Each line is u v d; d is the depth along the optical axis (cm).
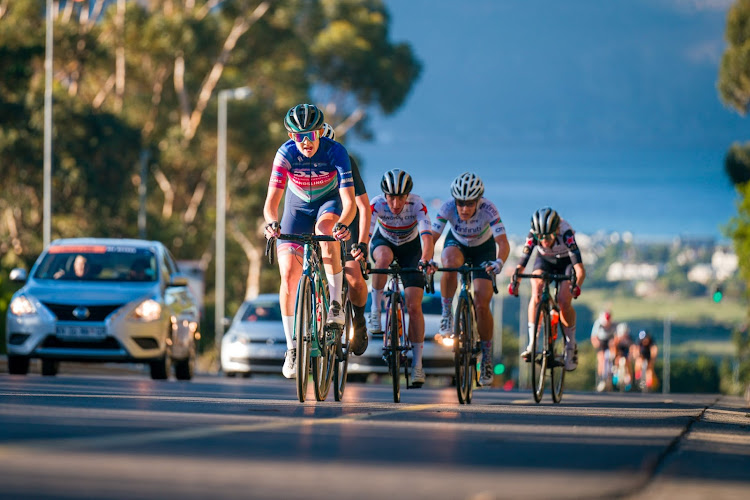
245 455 1202
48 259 4028
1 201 13125
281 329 5369
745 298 14362
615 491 979
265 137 15425
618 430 1716
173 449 1228
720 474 1184
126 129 13825
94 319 3759
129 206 14650
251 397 2522
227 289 16338
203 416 1750
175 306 4031
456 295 2806
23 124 12700
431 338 4772
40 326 3750
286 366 2303
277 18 16025
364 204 2408
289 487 963
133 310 3797
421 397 3044
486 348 2848
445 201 2867
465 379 2662
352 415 1884
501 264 2683
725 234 13525
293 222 2327
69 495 872
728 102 12900
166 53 15150
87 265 3997
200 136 15200
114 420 1603
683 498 973
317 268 2284
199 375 5822
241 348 5319
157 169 14775
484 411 2192
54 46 13938
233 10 15900
